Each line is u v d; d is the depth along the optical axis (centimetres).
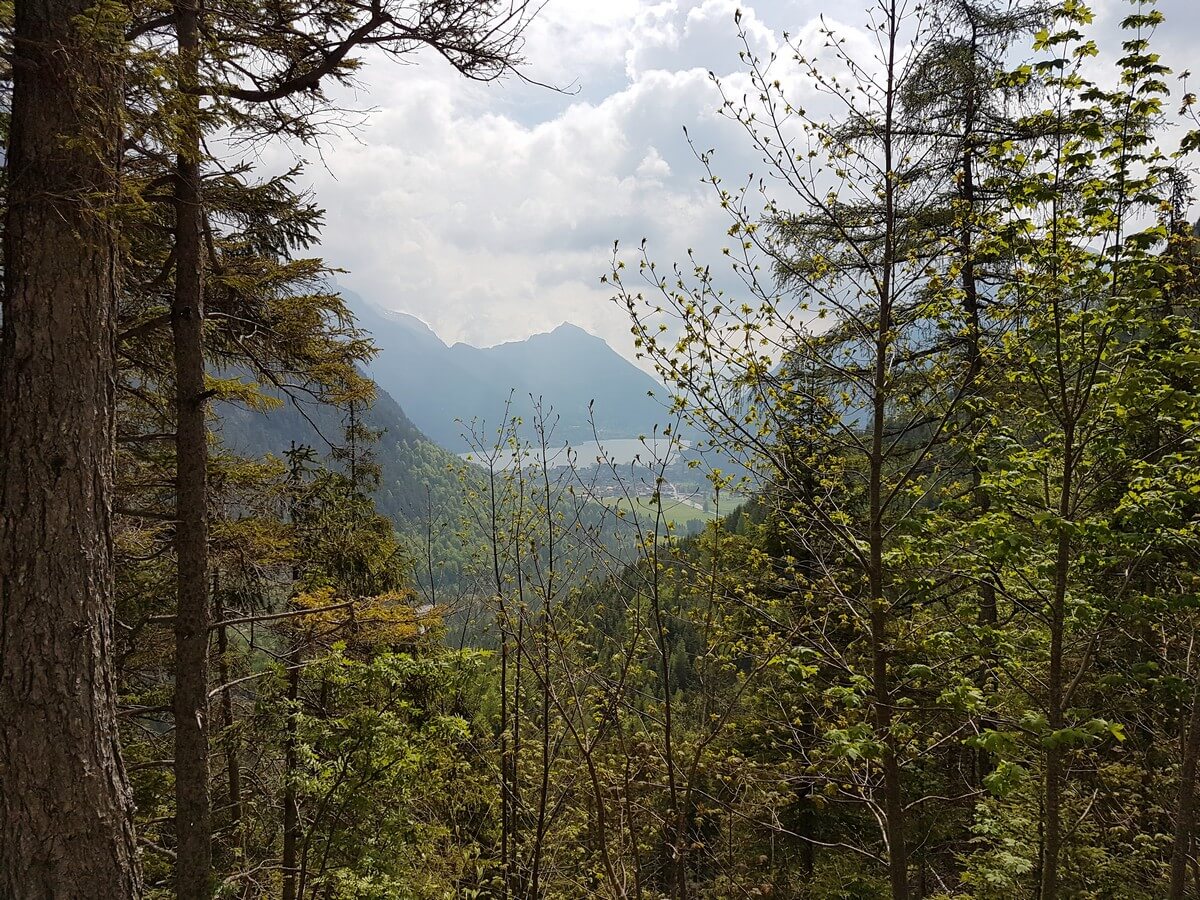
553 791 886
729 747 684
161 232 578
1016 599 500
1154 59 396
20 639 365
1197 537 447
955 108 739
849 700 483
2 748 362
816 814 1058
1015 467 493
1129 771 719
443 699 766
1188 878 694
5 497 368
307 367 707
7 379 371
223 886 671
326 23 583
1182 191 478
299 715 670
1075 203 535
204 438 539
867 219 724
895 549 552
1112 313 429
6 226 372
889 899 935
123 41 343
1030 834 717
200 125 422
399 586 1069
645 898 804
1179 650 652
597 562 655
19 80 368
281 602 895
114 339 410
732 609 627
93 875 381
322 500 1037
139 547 657
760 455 570
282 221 653
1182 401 412
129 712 534
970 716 495
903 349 573
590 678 715
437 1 536
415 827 792
